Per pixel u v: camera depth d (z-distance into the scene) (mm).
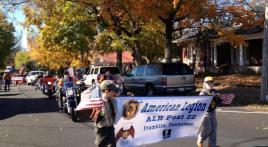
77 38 32312
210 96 10133
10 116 19312
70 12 31547
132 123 9266
